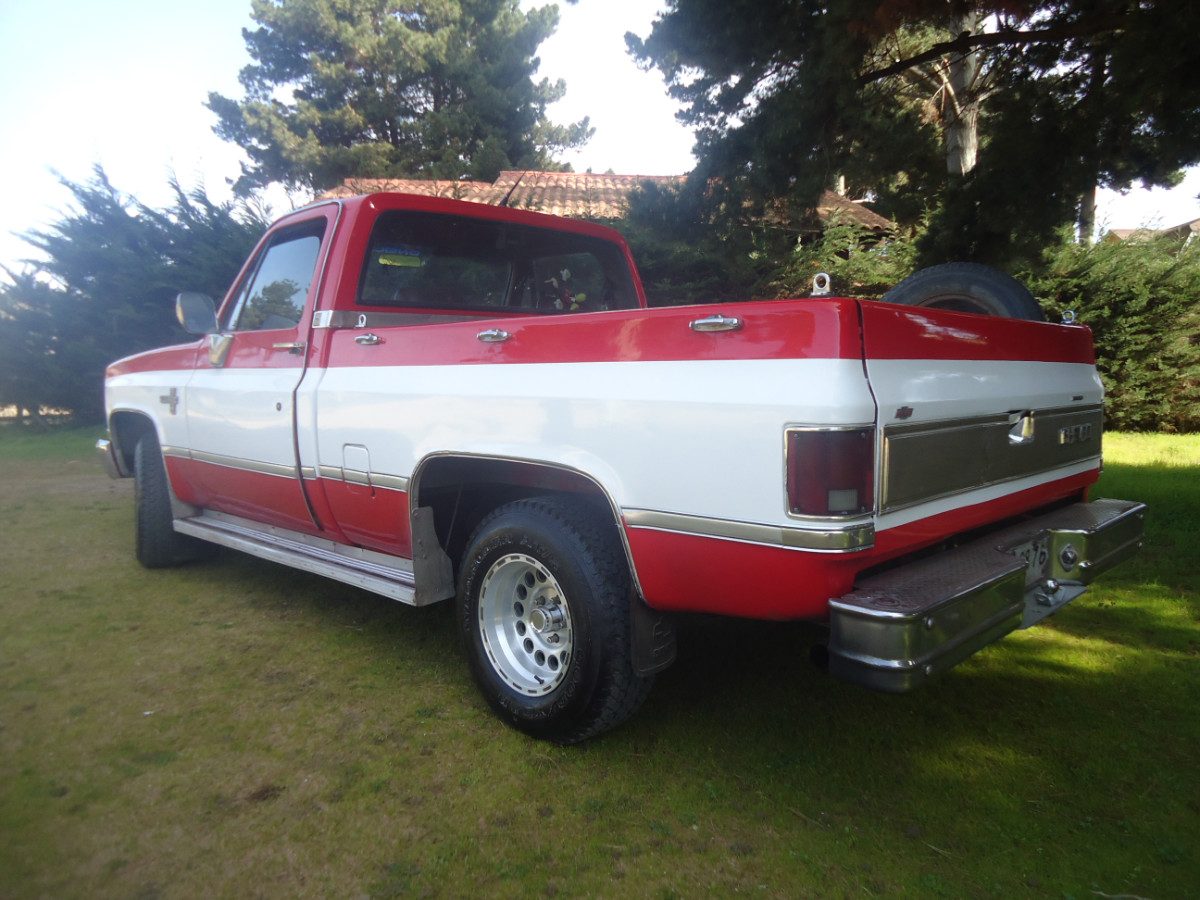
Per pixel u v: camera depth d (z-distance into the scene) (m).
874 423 2.22
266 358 4.04
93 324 14.03
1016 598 2.52
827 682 3.56
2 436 13.73
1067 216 6.79
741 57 6.80
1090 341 3.57
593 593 2.74
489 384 2.97
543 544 2.83
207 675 3.62
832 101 6.62
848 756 2.96
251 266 4.36
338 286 3.67
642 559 2.56
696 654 3.87
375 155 26.06
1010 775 2.83
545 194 16.48
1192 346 11.70
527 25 28.30
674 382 2.46
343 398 3.53
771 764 2.90
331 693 3.45
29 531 6.42
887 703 3.37
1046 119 6.49
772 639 4.05
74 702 3.35
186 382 4.61
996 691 3.47
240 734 3.09
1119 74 5.46
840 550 2.17
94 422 14.69
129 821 2.54
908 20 6.15
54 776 2.79
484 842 2.46
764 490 2.26
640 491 2.53
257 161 27.44
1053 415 3.17
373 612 4.46
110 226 14.08
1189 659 3.77
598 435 2.63
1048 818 2.58
